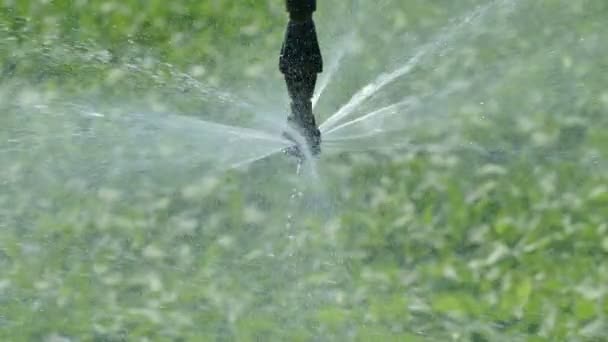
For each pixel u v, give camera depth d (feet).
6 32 98.63
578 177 72.84
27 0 103.71
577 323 59.77
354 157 77.00
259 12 100.58
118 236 71.15
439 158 76.48
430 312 61.77
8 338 60.95
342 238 69.21
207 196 74.79
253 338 60.49
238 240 70.33
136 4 102.06
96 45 97.14
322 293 64.23
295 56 60.39
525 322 60.39
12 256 68.95
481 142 78.18
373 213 71.46
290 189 74.49
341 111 84.48
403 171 75.25
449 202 71.46
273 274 66.44
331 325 61.11
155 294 64.90
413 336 59.82
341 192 73.77
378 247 68.08
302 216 71.92
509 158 75.97
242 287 65.36
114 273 67.21
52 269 67.62
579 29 93.45
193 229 71.72
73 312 63.26
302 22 59.36
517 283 63.31
